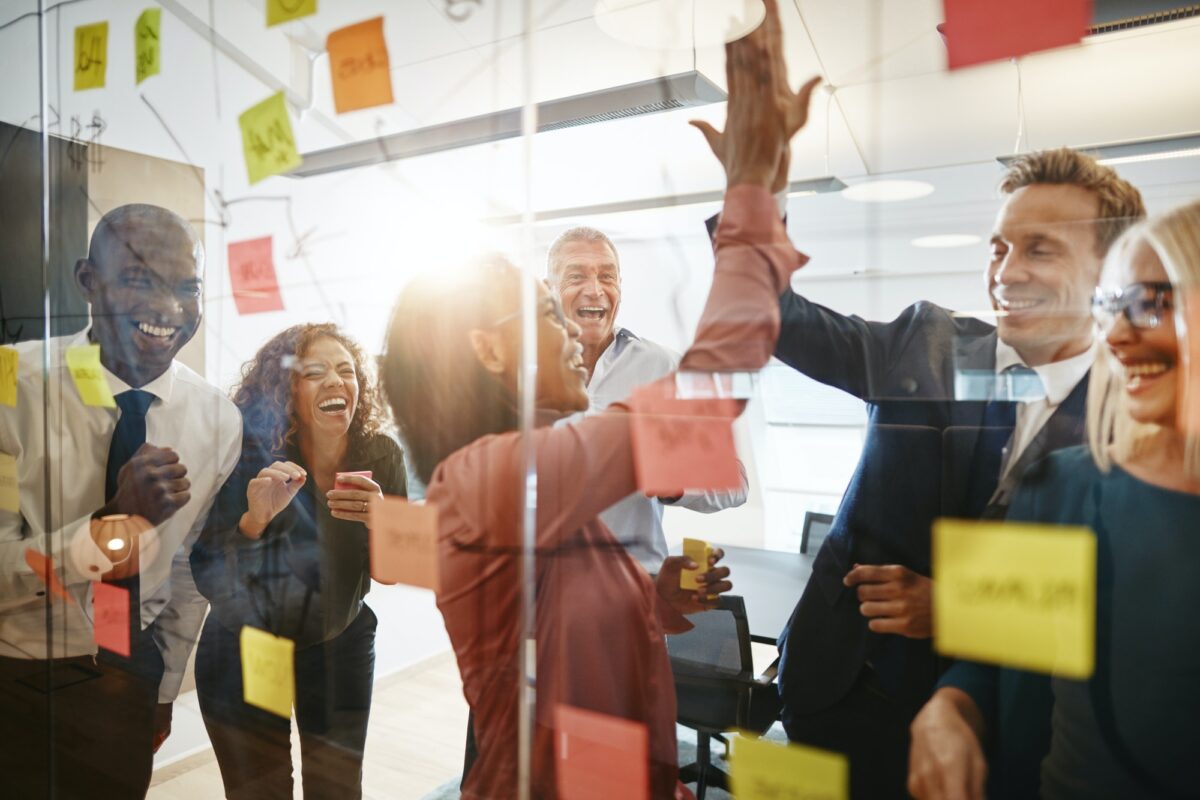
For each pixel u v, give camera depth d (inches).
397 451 30.3
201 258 36.8
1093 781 17.2
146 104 37.0
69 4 39.3
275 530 34.5
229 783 36.2
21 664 41.4
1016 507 19.2
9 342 42.1
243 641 35.1
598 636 24.3
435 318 27.8
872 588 21.0
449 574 26.8
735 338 22.8
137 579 37.9
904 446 21.1
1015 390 19.9
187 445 36.9
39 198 41.1
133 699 38.1
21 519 41.3
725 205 23.1
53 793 40.9
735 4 23.8
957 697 18.8
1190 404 17.1
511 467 25.5
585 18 35.4
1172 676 16.7
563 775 24.5
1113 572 17.2
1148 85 33.6
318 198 32.2
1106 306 18.8
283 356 33.9
